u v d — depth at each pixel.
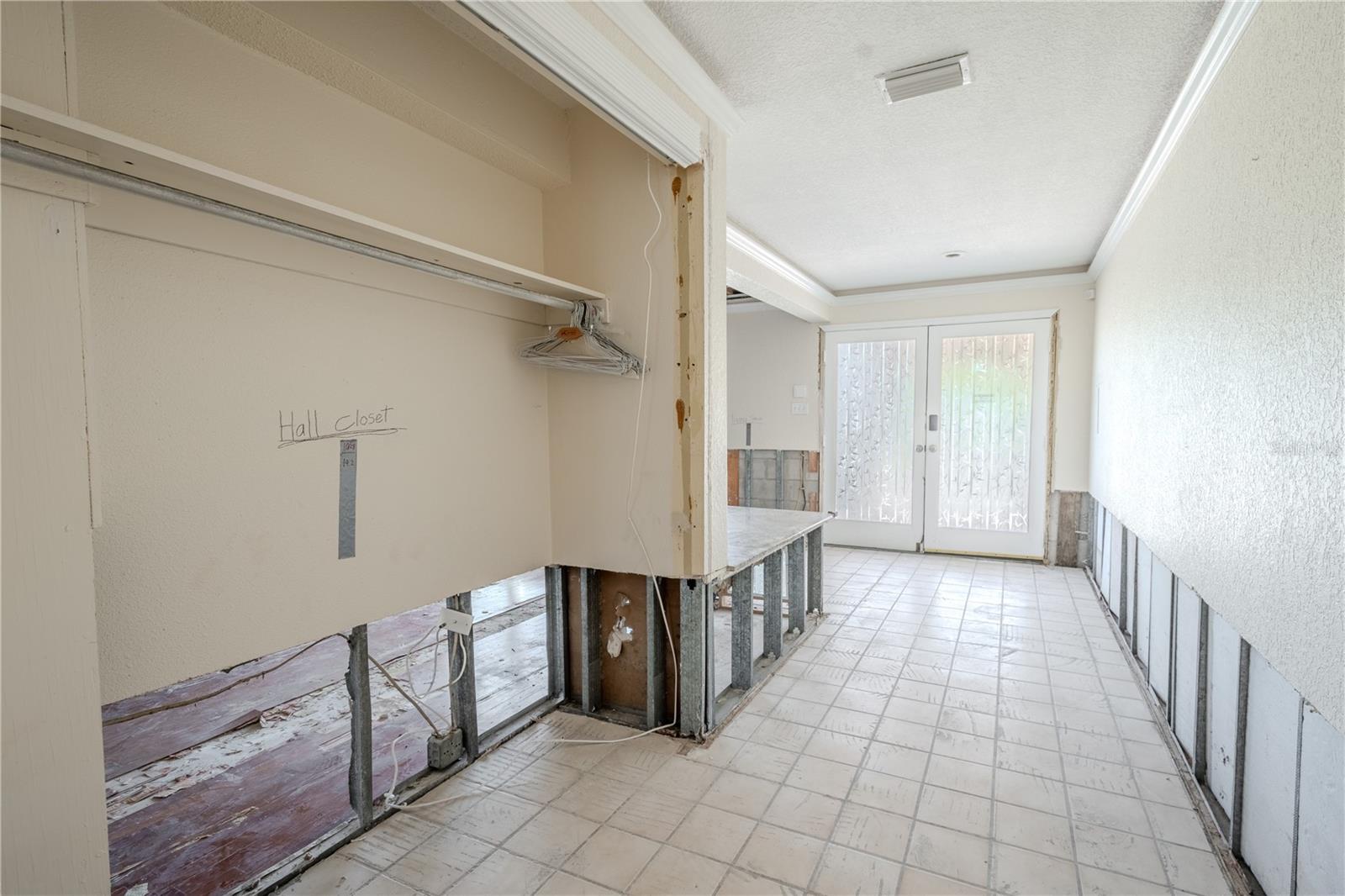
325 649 3.43
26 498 0.98
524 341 2.38
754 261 4.16
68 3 1.04
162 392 1.35
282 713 2.62
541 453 2.49
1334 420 1.19
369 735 1.85
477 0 1.33
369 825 1.85
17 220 0.96
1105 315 4.20
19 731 0.98
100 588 1.26
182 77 1.37
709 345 2.24
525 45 1.48
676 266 2.23
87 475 1.04
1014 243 4.08
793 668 3.04
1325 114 1.24
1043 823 1.85
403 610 1.91
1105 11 1.75
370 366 1.79
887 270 4.86
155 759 2.25
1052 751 2.25
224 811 1.94
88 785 1.05
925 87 2.12
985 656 3.18
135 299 1.30
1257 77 1.60
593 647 2.60
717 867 1.68
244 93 1.48
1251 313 1.62
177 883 1.62
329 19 1.50
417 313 1.94
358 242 1.53
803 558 3.53
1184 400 2.21
